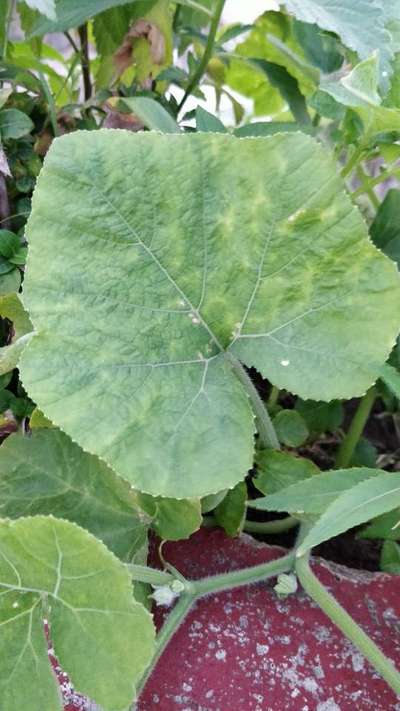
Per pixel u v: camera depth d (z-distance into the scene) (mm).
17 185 624
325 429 730
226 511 570
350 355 485
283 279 482
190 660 516
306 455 763
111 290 466
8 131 603
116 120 663
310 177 458
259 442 585
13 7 701
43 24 673
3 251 570
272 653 523
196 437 465
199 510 505
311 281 481
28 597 450
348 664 523
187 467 457
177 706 499
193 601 525
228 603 544
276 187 461
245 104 1264
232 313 491
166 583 514
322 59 737
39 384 449
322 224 465
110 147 452
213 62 816
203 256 473
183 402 474
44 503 522
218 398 480
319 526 441
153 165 455
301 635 533
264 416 549
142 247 465
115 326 467
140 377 468
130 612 423
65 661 444
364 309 479
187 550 578
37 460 525
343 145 662
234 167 458
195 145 456
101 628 434
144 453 455
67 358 456
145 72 732
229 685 509
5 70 668
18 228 630
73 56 891
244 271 480
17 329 553
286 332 495
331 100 627
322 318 488
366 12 587
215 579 528
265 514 678
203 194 462
